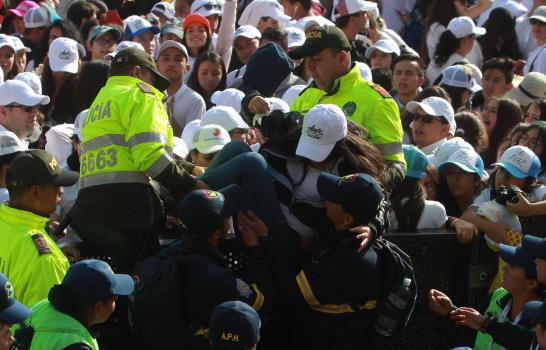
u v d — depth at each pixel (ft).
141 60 58.39
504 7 121.29
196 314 52.90
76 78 88.58
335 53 61.72
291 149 57.93
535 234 64.80
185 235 53.93
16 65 101.24
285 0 118.11
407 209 62.85
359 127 59.31
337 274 54.34
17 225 54.13
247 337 47.65
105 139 56.44
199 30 102.17
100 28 100.68
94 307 48.93
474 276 62.75
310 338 56.08
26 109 75.92
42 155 54.90
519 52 119.96
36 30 110.93
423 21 125.90
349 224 55.01
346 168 57.77
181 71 88.58
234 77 99.25
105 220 56.44
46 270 53.26
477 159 70.28
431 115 77.82
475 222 62.85
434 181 70.28
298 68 96.12
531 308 50.26
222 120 69.72
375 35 110.93
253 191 55.98
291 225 56.85
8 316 46.85
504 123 86.07
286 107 71.41
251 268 55.77
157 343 53.31
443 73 102.99
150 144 55.21
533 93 93.86
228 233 58.95
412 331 62.28
